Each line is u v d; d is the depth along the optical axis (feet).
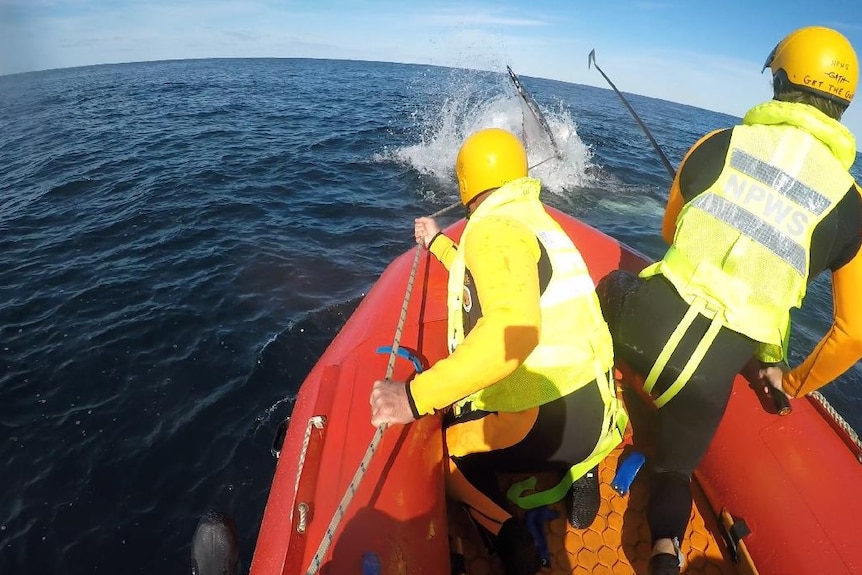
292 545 5.14
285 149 38.34
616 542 6.63
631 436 7.70
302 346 15.38
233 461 11.94
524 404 5.44
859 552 5.59
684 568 6.40
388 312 8.83
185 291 18.02
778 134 5.32
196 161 34.45
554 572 6.33
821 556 5.68
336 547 5.17
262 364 14.61
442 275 9.69
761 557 6.05
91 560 10.03
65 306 17.21
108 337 15.64
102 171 32.17
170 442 12.35
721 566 6.43
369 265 20.29
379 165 34.30
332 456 6.14
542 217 5.36
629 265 10.03
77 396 13.60
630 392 8.18
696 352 5.57
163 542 10.37
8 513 10.82
